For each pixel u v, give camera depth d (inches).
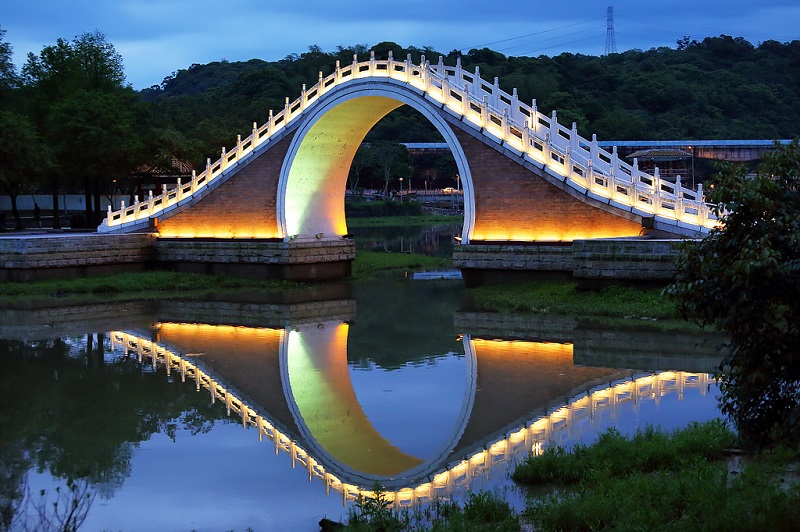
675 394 773.9
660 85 4702.3
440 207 5132.9
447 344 1069.8
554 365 921.5
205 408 810.2
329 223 1897.1
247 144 1876.2
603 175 1422.2
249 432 735.1
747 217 426.9
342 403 818.8
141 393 864.3
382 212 4692.4
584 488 526.9
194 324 1274.6
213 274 1833.2
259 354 1043.9
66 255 1704.0
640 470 546.6
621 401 756.0
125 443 705.0
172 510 559.5
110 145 2378.2
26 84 2797.7
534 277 1453.0
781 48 5762.8
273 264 1755.7
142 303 1487.5
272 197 1798.7
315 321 1289.4
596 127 4160.9
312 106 1731.1
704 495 466.0
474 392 828.0
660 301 1165.1
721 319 436.8
